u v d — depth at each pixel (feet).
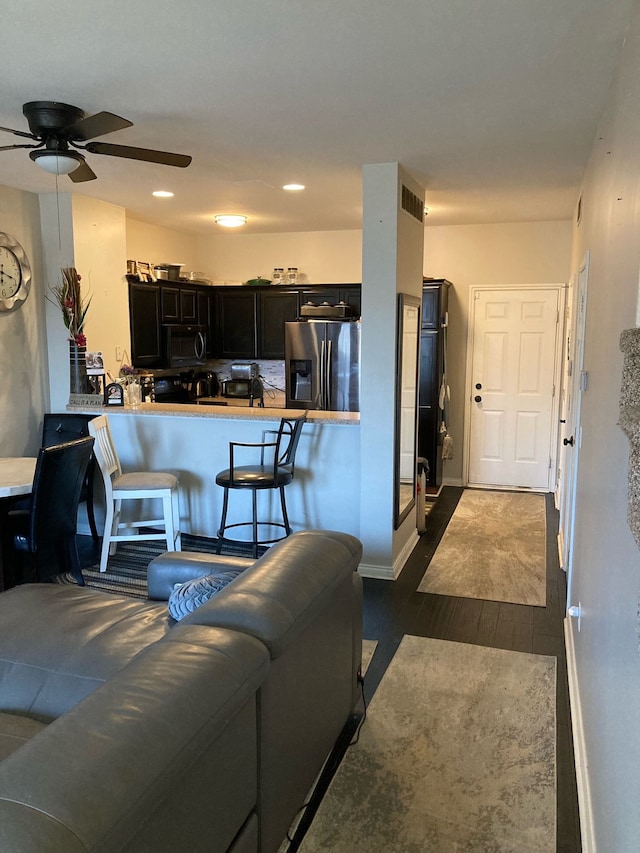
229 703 4.49
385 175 12.64
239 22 6.82
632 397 4.25
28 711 6.38
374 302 13.01
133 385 16.21
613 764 5.27
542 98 9.02
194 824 4.30
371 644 10.70
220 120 10.05
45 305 16.14
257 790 5.44
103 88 8.71
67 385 16.34
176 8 6.51
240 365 23.31
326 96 9.00
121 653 6.88
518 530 17.01
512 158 12.19
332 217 19.44
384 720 8.57
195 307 21.95
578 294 13.21
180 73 8.21
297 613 5.90
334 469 14.43
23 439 15.67
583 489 9.51
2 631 7.47
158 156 9.29
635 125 5.98
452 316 21.34
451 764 7.70
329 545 7.50
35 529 11.25
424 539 16.26
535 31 7.03
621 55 7.39
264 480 13.09
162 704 4.10
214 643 4.96
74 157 9.21
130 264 18.58
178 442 15.57
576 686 8.74
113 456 14.39
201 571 8.73
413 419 15.31
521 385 21.08
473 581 13.48
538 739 8.17
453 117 9.85
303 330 20.16
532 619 11.68
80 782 3.39
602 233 8.85
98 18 6.73
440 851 6.42
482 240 20.72
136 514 15.94
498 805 7.04
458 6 6.49
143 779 3.59
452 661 10.14
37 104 9.07
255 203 17.13
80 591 8.64
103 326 17.07
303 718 6.49
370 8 6.52
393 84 8.57
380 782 7.39
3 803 3.21
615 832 4.99
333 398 20.10
